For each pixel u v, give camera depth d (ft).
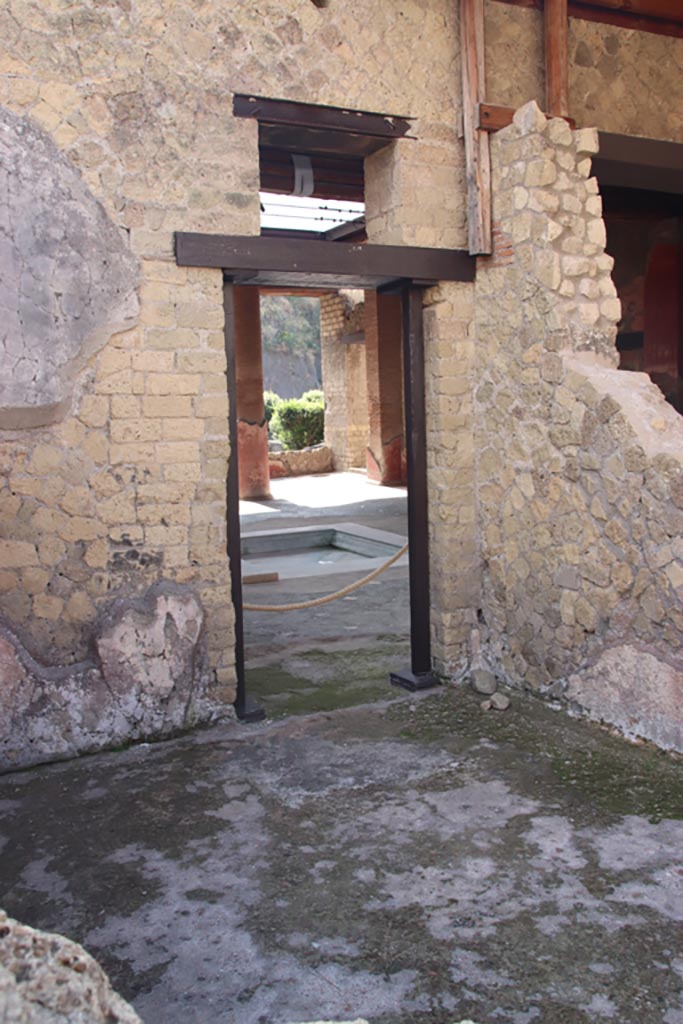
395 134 16.51
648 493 13.88
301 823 12.22
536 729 15.26
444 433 17.38
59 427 14.42
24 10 13.71
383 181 17.22
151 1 14.51
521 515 16.66
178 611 15.24
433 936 9.51
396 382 55.72
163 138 14.74
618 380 14.85
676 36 19.52
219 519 15.62
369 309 55.77
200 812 12.61
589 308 15.81
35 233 13.84
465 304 17.40
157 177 14.74
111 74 14.33
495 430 17.15
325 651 20.80
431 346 17.46
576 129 17.52
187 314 15.12
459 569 17.72
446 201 17.03
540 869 10.80
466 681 17.85
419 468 17.76
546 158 15.71
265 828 12.10
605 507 14.73
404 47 16.48
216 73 15.05
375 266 16.28
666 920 9.67
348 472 65.57
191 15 14.80
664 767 13.46
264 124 15.70
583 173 16.08
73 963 4.45
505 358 16.79
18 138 13.69
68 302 14.20
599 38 18.67
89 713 14.65
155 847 11.64
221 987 8.74
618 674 14.74
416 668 17.95
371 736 15.31
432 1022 8.14
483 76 16.71
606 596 14.83
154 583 15.26
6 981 4.20
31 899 10.44
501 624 17.44
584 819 12.01
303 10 15.62
